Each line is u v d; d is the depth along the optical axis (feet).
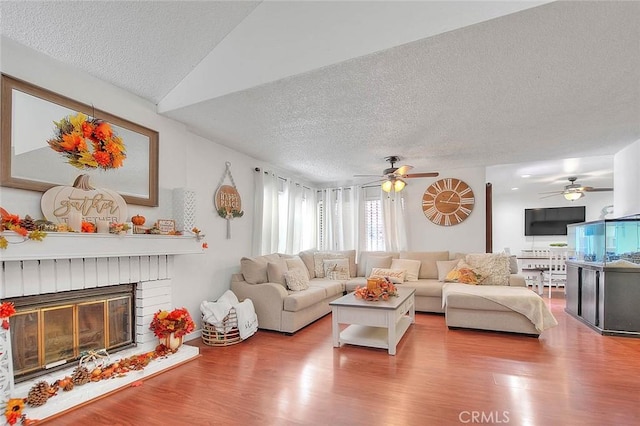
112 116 8.87
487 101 9.39
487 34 6.40
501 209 28.66
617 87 8.51
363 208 20.95
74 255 7.11
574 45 6.72
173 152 10.80
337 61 7.38
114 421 6.52
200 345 11.16
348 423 6.41
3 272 6.57
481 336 12.12
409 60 7.29
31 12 6.65
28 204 7.09
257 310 12.87
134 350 9.32
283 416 6.67
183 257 11.54
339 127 11.52
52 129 7.54
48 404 6.62
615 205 15.47
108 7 7.07
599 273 12.68
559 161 17.83
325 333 12.65
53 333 7.75
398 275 16.71
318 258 18.63
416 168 18.58
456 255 17.56
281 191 18.31
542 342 11.41
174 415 6.72
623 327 12.10
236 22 8.64
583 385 8.00
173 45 8.53
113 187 8.83
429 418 6.57
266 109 9.91
